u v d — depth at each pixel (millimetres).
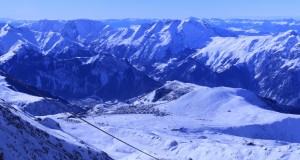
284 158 176125
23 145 87125
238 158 180750
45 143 99812
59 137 120750
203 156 188375
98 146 187875
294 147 186625
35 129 102250
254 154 183875
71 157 104438
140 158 137250
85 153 114312
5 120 90938
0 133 83188
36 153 89688
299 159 173250
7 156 77312
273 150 184625
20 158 81188
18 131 91625
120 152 181500
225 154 185625
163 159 137750
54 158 96125
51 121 185375
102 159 119250
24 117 125500
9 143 82625
